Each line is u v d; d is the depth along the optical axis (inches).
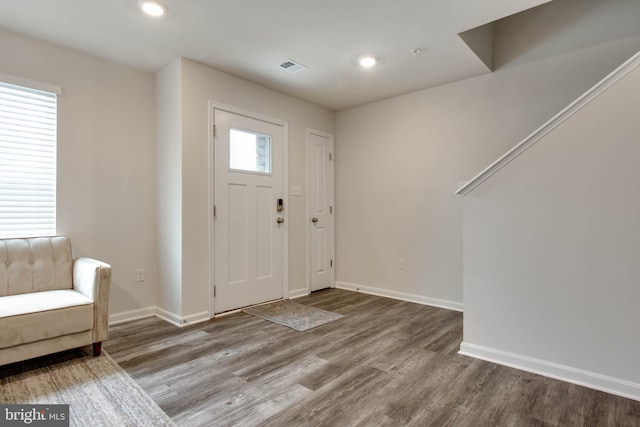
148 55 114.3
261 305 140.0
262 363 87.4
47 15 90.7
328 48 109.7
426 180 145.3
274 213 147.0
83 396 71.1
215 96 125.0
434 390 74.6
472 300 92.0
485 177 89.4
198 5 86.3
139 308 124.0
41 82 103.3
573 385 76.6
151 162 127.4
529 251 83.7
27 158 102.0
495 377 80.4
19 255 94.1
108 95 117.4
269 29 98.2
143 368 83.8
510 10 89.6
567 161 78.7
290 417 64.6
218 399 70.5
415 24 96.0
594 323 75.9
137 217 123.6
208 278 122.9
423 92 146.0
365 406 68.5
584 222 77.0
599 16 111.7
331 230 175.2
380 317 126.0
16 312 77.1
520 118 123.9
